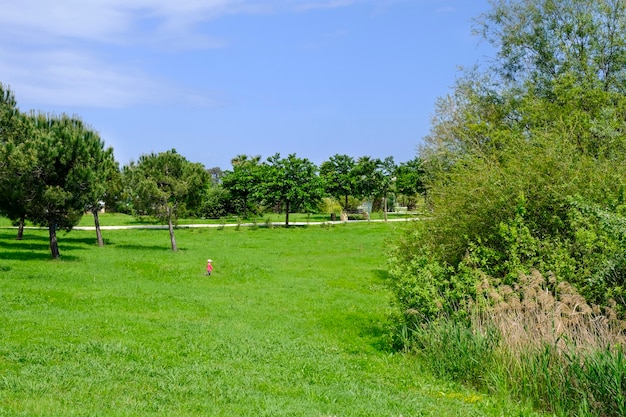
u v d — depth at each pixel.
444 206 15.95
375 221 63.12
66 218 28.31
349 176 67.12
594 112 20.72
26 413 7.38
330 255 37.53
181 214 37.72
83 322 15.00
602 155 15.49
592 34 23.95
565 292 11.73
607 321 11.00
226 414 8.07
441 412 8.99
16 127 25.14
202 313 18.27
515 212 14.23
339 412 8.54
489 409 9.31
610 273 11.60
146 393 9.03
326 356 13.17
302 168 60.44
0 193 26.58
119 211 40.97
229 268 29.77
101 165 29.33
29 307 16.95
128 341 13.00
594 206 12.23
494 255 13.86
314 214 78.44
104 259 30.22
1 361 10.51
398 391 10.39
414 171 63.09
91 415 7.56
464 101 26.75
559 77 23.06
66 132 27.19
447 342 12.02
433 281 13.60
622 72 23.31
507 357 10.76
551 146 14.87
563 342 10.33
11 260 26.91
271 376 10.83
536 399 9.84
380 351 14.20
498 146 21.91
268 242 44.34
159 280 25.45
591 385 9.21
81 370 10.14
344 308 20.42
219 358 12.06
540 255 12.93
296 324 17.34
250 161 72.25
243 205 67.75
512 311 11.96
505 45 26.44
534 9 25.48
